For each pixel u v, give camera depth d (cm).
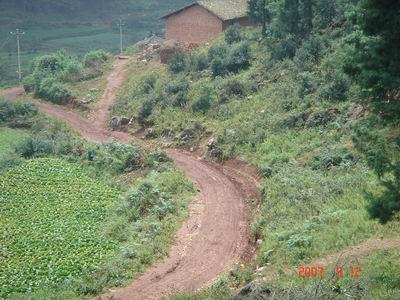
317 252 2712
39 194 4250
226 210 3759
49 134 5881
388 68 1989
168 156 4753
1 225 3722
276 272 2609
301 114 4528
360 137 2083
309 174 3775
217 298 2422
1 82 8912
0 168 4866
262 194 3819
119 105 6456
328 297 1923
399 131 2073
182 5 15312
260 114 4897
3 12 13162
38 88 7656
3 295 2828
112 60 8250
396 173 1962
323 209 3191
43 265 3128
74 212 3903
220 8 7094
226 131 4872
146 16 14438
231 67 5859
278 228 3158
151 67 7238
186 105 5659
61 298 2750
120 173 4672
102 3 14650
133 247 3244
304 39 5453
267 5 5984
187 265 3084
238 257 3155
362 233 2728
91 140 5747
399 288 2034
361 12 2047
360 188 3269
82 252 3275
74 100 7088
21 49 11175
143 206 3778
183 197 3916
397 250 2458
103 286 2886
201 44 7069
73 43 11750
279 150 4331
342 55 2148
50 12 13788
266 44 5891
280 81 5191
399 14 1958
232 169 4488
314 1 5594
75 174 4672
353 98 4356
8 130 6488
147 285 2889
